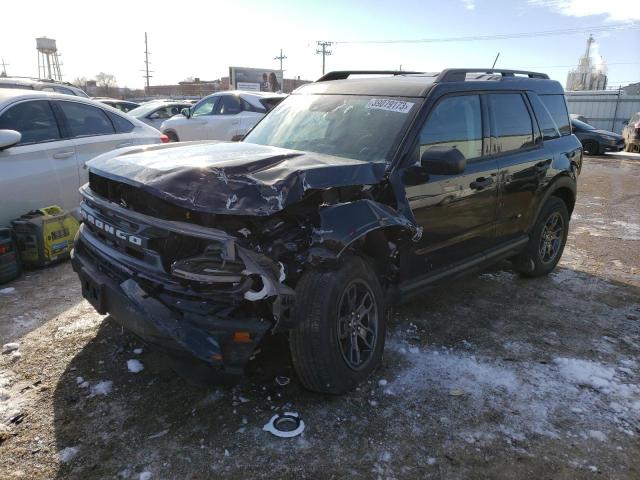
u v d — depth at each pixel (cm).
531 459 262
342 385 294
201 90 5703
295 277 280
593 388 328
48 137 532
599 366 354
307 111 416
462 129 391
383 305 325
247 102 1178
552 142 504
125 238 281
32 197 509
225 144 362
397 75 447
